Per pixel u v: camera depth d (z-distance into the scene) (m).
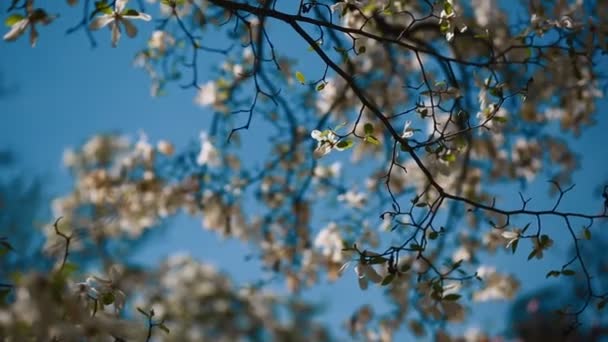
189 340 7.12
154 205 5.50
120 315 2.76
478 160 5.33
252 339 7.48
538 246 3.01
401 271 3.03
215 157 5.36
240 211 5.47
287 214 5.46
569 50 3.54
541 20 3.63
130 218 5.48
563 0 3.93
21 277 2.42
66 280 2.48
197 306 7.21
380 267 3.15
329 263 4.82
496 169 5.38
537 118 5.12
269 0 3.48
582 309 3.09
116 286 2.69
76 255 4.92
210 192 5.47
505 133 5.25
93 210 5.47
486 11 4.50
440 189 2.92
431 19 4.46
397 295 4.33
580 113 4.97
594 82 4.55
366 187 5.30
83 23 3.33
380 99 5.18
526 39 3.77
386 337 4.73
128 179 5.48
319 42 3.11
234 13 3.21
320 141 2.93
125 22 2.93
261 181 5.48
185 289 7.12
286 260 5.38
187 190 5.48
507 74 3.93
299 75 3.10
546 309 5.48
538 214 2.95
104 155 5.54
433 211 3.09
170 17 4.50
